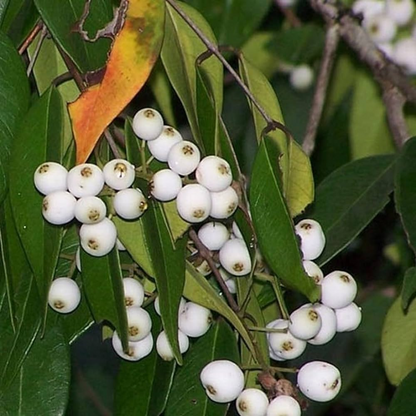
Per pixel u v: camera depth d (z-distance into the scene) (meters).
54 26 0.88
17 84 0.89
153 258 0.88
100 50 0.89
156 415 0.93
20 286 0.90
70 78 0.90
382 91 1.13
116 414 0.94
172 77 0.92
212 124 0.90
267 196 0.88
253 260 0.90
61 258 0.92
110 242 0.88
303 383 0.93
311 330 0.92
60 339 0.93
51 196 0.87
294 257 0.87
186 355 0.94
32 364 0.92
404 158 0.96
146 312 0.92
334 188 1.02
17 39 0.94
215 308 0.91
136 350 0.93
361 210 1.01
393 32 1.15
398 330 1.04
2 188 0.88
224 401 0.92
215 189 0.89
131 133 0.90
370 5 1.15
